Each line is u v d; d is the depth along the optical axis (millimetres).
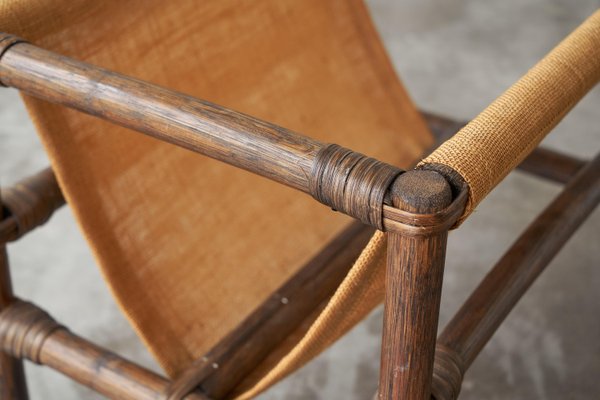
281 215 1133
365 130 1268
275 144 683
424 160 676
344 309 792
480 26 2266
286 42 1184
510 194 1643
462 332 851
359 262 721
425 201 641
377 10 2344
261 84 1143
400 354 714
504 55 2125
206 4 1067
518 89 739
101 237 958
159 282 996
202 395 915
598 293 1400
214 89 1084
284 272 1100
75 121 932
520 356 1281
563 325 1338
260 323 986
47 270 1493
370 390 1236
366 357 1293
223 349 955
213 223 1063
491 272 909
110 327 1371
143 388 914
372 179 652
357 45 1294
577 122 1844
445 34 2225
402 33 2230
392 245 674
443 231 659
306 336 802
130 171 992
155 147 1020
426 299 689
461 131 698
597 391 1222
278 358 977
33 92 780
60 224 1616
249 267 1075
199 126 705
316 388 1239
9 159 1770
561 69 767
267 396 1226
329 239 1160
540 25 2273
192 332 999
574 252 1487
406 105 1327
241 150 693
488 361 1271
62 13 907
